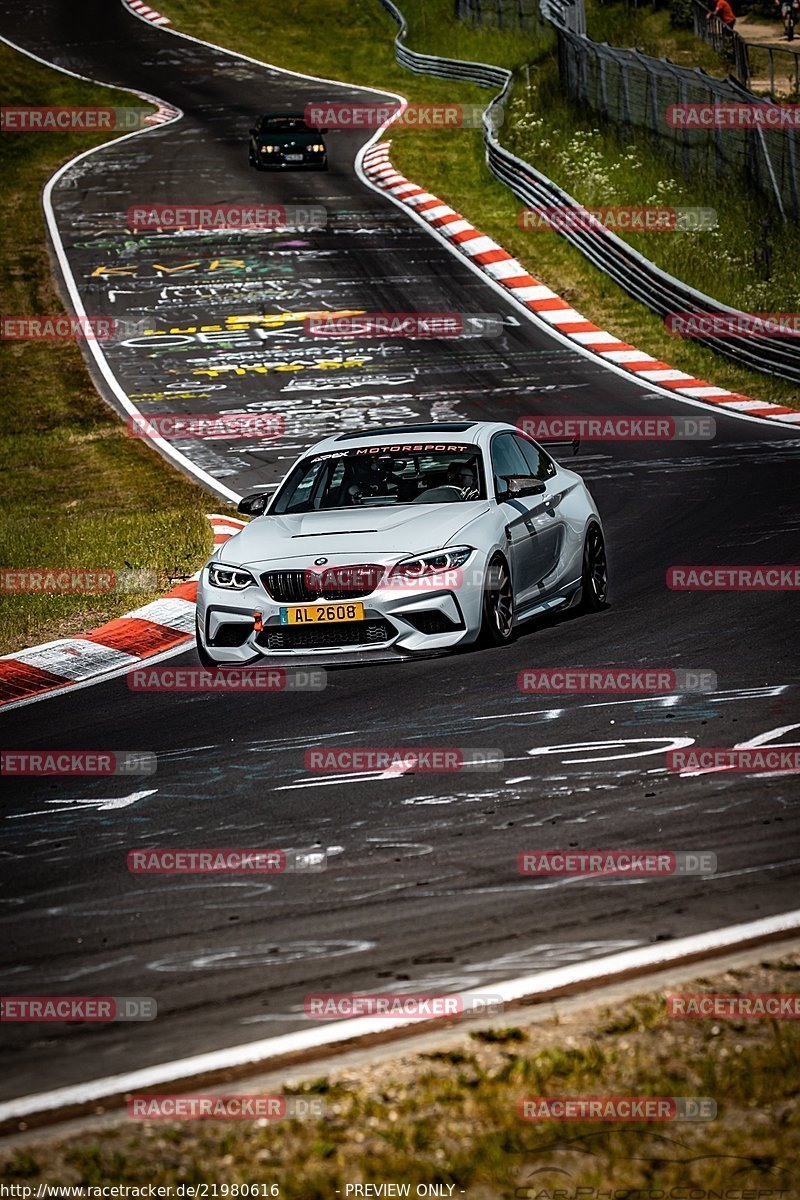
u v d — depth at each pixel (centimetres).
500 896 1585
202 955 1478
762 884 1567
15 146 13188
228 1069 1223
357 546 2661
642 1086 1153
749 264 7994
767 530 3825
